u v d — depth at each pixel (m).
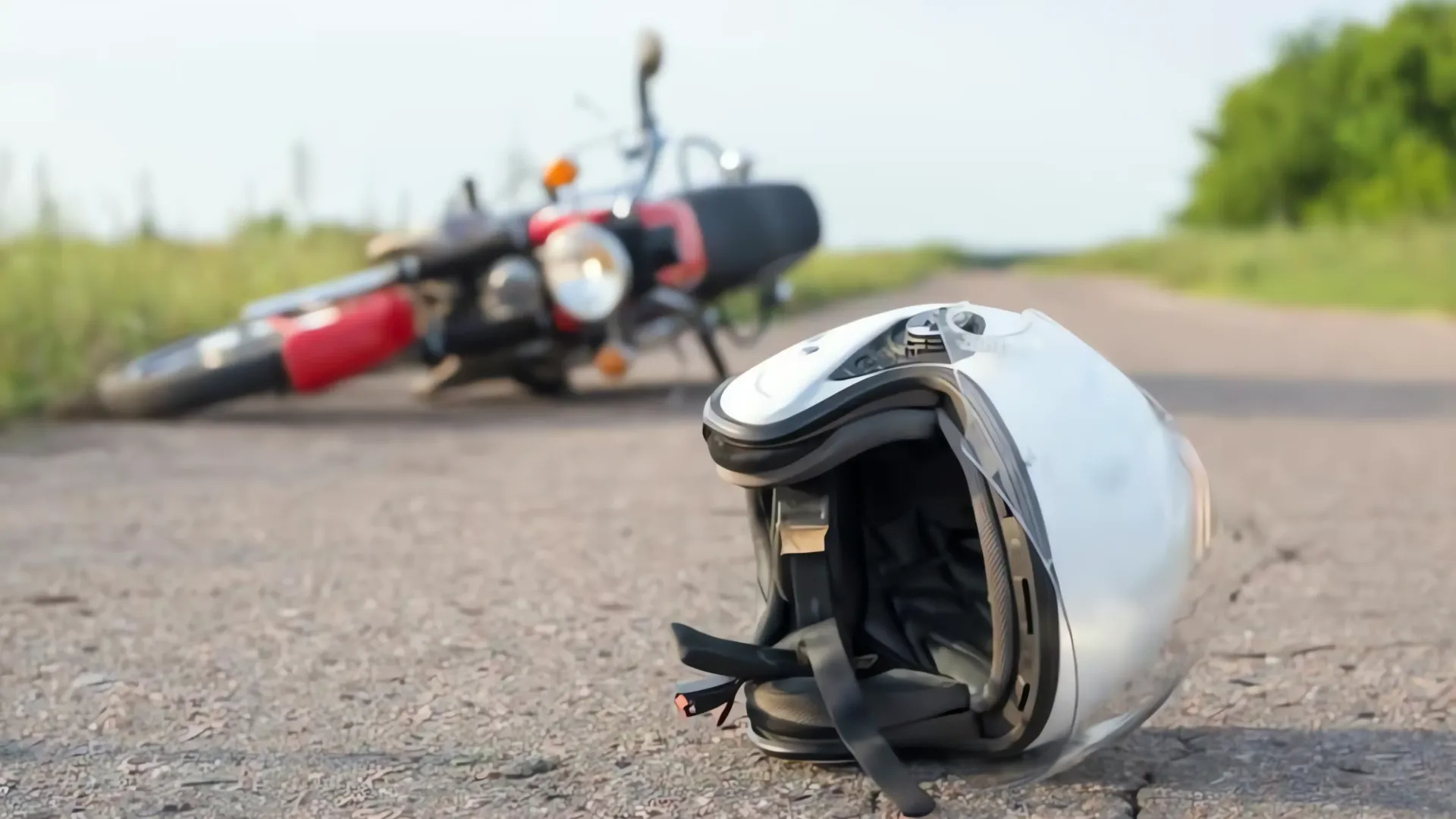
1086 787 2.43
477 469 5.95
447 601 3.79
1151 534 2.27
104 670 3.19
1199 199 65.81
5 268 9.50
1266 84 61.53
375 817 2.36
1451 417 7.53
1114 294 31.00
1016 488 2.19
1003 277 53.78
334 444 6.68
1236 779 2.48
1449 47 49.88
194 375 7.38
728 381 2.48
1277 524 4.73
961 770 2.43
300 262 12.28
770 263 8.13
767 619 2.54
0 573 4.11
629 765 2.57
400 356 7.52
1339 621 3.54
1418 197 48.47
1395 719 2.81
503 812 2.37
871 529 2.51
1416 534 4.57
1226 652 3.28
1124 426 2.31
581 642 3.40
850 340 2.40
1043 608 2.19
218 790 2.48
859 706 2.34
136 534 4.65
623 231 7.33
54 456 6.30
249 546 4.48
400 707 2.94
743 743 2.66
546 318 7.39
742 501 5.19
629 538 4.57
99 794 2.47
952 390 2.24
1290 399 8.41
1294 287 26.97
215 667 3.21
